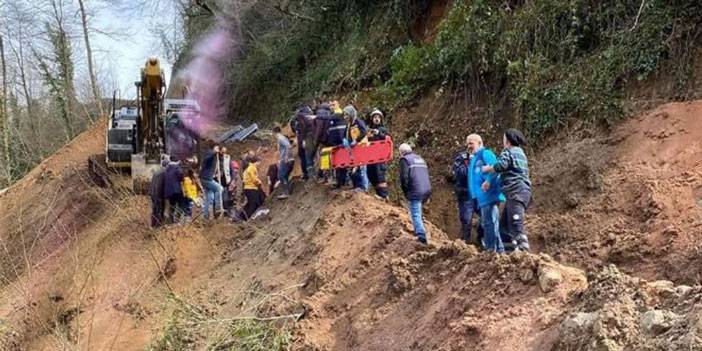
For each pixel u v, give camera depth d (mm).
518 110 12273
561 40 12344
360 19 20344
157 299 11672
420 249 8617
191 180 14555
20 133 38406
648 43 11070
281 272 10539
